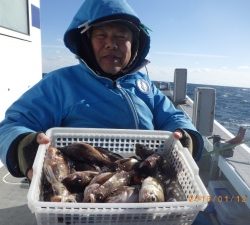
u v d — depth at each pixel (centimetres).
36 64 582
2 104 445
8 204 318
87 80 220
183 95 654
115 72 224
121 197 157
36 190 132
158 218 133
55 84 215
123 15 208
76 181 172
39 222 126
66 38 223
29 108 204
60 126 220
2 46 439
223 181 320
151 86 251
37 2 573
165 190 172
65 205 121
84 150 195
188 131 218
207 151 369
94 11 204
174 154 199
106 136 211
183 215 135
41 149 161
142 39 236
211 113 388
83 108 216
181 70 643
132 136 213
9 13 463
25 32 530
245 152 343
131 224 132
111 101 220
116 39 215
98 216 128
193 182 153
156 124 246
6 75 456
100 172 182
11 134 177
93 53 227
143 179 175
